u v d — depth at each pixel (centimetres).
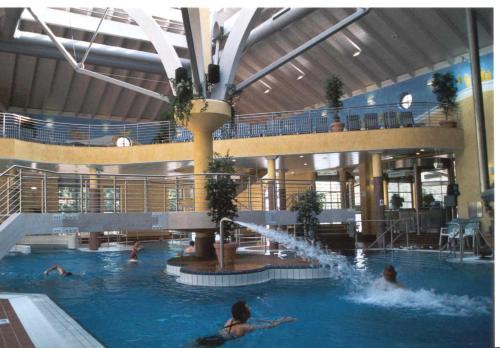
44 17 2272
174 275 1265
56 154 2159
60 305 873
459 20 1927
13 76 2691
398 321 725
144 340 629
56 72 2719
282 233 1570
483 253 1488
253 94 3055
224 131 2150
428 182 2553
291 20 2061
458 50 2100
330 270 1220
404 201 2742
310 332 665
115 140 2423
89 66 2730
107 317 769
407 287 1014
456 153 2023
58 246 2320
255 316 768
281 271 1191
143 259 1734
